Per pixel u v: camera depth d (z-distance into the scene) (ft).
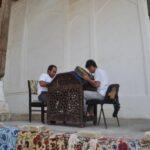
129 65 20.65
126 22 21.43
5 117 17.85
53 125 13.25
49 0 28.96
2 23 19.57
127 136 7.79
